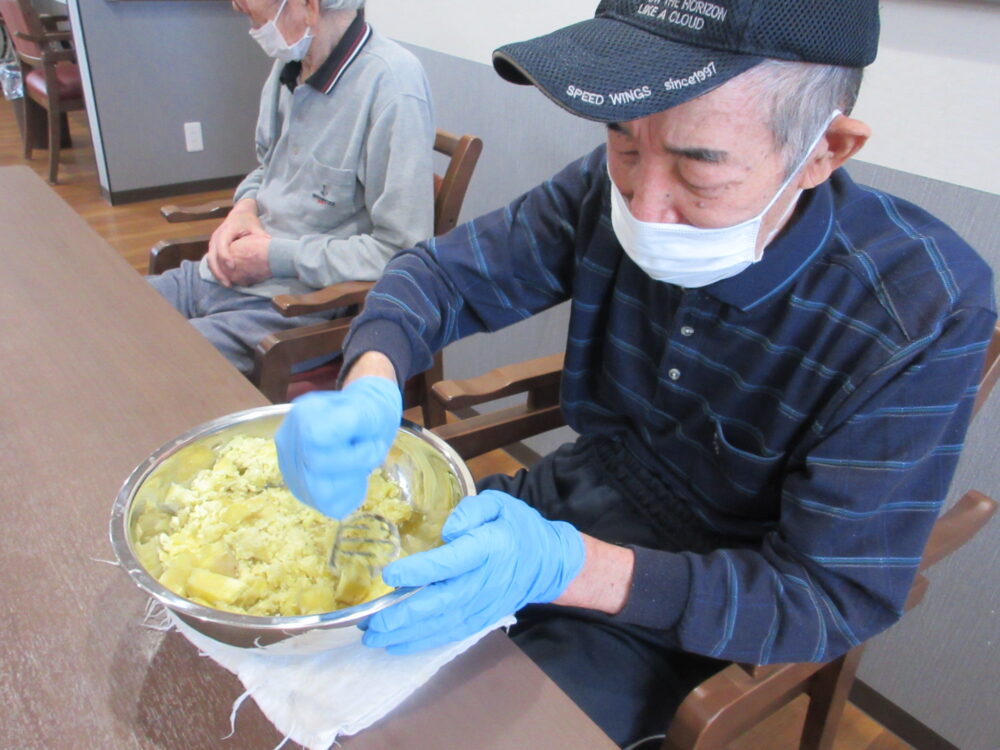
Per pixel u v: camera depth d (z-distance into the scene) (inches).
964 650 48.5
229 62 136.9
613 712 32.0
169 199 140.9
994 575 45.4
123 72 127.2
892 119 41.8
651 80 22.3
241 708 21.2
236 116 142.6
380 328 35.6
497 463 80.6
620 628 34.5
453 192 57.1
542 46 24.1
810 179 27.3
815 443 29.4
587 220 37.2
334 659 22.4
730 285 29.9
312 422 20.5
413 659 22.5
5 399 32.7
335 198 59.5
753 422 32.4
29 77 141.5
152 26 126.6
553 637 34.6
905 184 42.1
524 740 20.9
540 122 63.5
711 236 27.0
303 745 20.1
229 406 32.9
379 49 56.7
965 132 39.2
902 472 26.9
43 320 38.7
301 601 22.9
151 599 24.0
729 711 26.1
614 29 24.0
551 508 40.8
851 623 27.5
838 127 25.6
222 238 60.6
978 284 27.7
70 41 137.2
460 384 41.9
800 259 29.0
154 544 24.2
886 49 41.0
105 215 131.6
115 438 30.7
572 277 40.3
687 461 35.9
